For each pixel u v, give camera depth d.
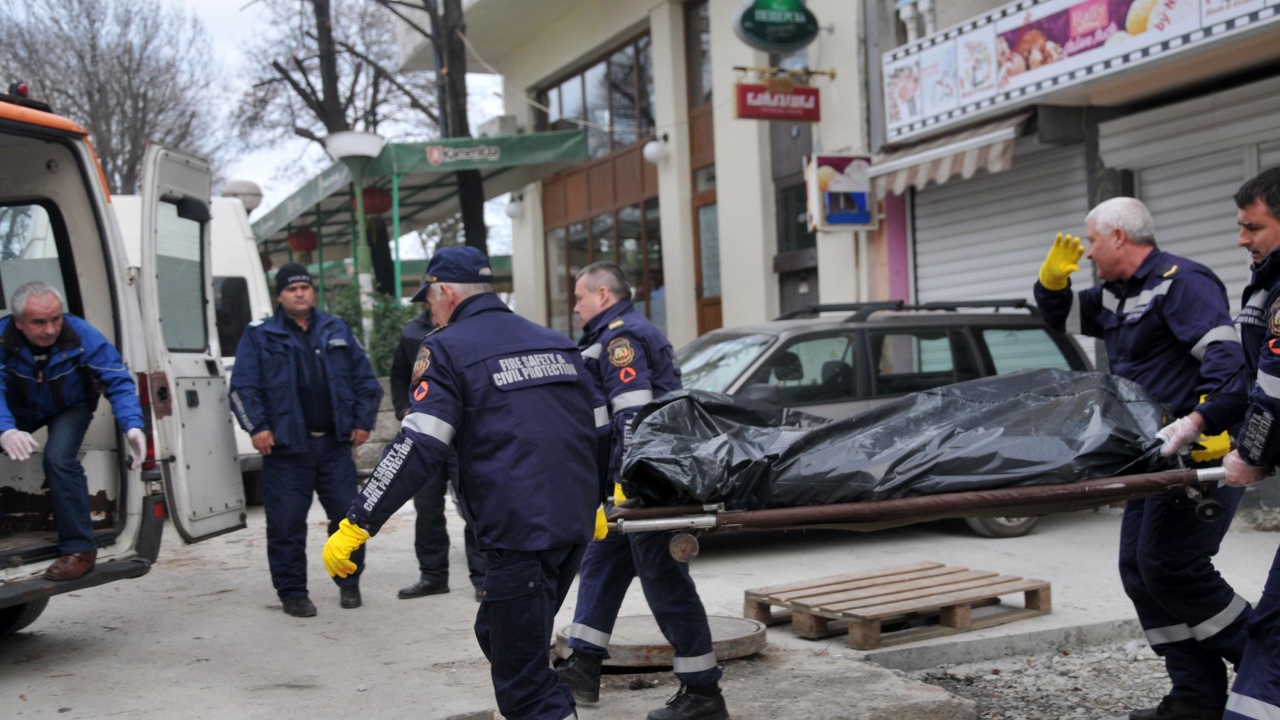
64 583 4.98
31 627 5.88
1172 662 4.14
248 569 7.48
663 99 16.22
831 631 5.43
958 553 7.55
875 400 8.12
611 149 18.22
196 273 6.59
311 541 8.67
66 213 5.69
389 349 13.05
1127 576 4.21
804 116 12.48
